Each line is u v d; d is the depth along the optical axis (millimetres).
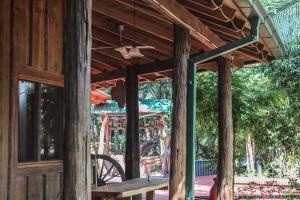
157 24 6414
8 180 4391
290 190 9828
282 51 7355
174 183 5234
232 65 8039
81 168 2971
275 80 10727
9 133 4438
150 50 7652
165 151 14336
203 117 9367
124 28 6875
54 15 5258
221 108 7207
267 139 10406
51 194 5031
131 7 5859
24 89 4754
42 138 4992
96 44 7547
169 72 8492
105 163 10164
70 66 3023
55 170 5109
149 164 14289
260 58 7680
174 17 4852
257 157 13305
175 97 5312
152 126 14586
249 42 5469
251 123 9594
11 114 4465
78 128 2986
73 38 3033
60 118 5258
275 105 9531
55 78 5199
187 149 6031
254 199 9500
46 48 5086
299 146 10539
